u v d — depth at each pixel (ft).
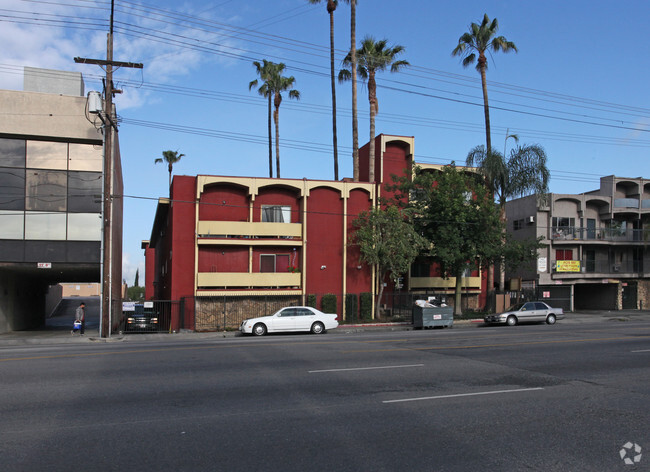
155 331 89.04
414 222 101.96
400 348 52.11
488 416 25.93
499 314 92.58
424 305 89.76
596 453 20.54
